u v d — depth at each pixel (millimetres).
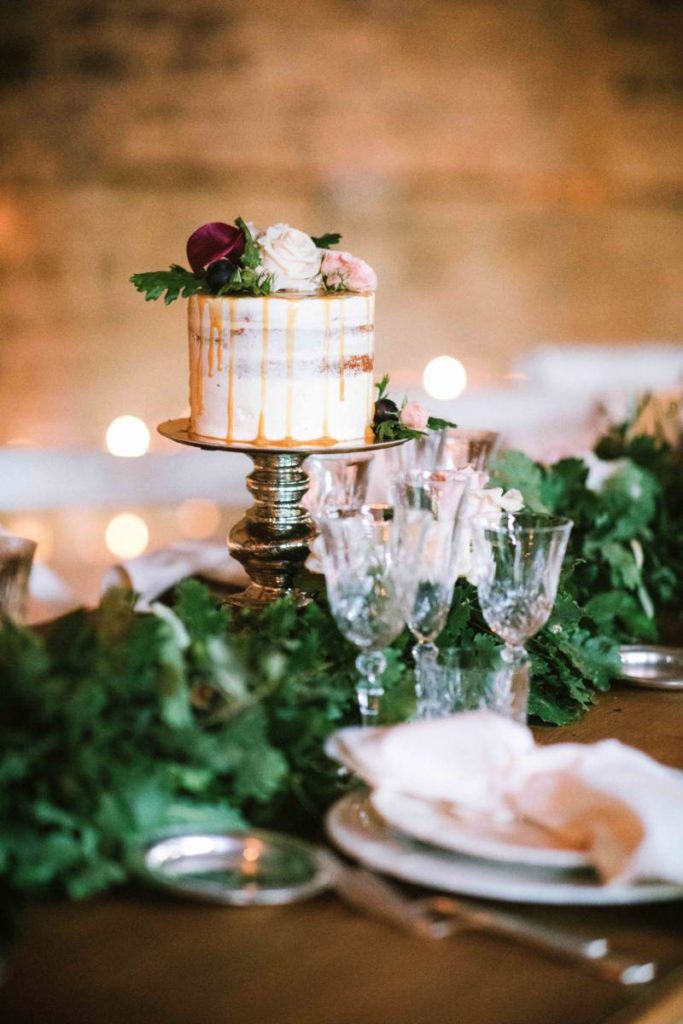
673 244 6621
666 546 2004
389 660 1247
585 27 6184
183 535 5219
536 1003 875
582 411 4309
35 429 5699
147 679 1040
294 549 1642
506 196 6293
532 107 6215
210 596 1230
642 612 1814
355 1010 861
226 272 1576
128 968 897
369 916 976
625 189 6457
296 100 5840
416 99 6023
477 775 1075
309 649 1185
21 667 989
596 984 899
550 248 6418
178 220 5770
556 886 969
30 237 5594
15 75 5457
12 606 1373
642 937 963
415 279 6230
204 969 900
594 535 1852
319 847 1097
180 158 5723
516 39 6109
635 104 6363
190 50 5633
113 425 5031
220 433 1611
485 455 1831
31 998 860
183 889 961
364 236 6102
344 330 1581
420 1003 872
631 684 1574
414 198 6137
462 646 1473
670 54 6348
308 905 988
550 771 1085
